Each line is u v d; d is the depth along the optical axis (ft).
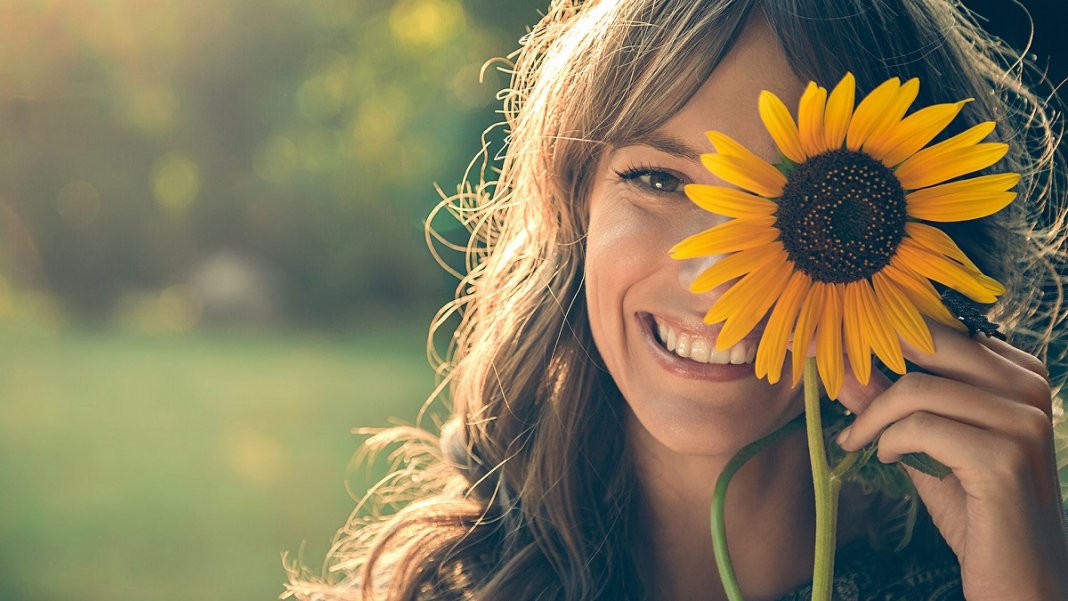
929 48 3.98
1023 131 4.53
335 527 18.65
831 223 3.35
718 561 3.78
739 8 3.76
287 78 47.21
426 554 4.42
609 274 3.91
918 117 3.34
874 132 3.35
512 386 4.47
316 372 33.58
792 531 4.20
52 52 48.83
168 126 48.98
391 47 41.88
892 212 3.35
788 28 3.75
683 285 3.81
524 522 4.38
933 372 3.66
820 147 3.36
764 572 4.22
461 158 37.29
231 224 48.78
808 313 3.38
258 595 15.72
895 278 3.38
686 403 3.86
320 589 4.68
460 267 37.04
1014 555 3.59
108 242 51.42
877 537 4.18
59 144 51.11
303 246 46.26
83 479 22.93
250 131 48.57
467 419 4.69
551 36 4.58
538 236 4.53
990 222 4.16
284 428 26.17
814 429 3.51
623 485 4.29
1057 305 4.47
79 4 48.19
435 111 38.73
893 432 3.64
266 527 18.79
